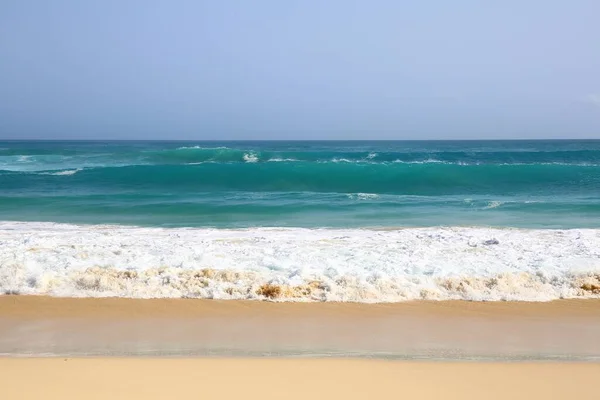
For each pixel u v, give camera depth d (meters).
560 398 4.65
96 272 8.17
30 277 8.05
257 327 6.61
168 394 4.62
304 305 7.38
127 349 5.89
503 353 5.84
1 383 4.82
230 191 22.11
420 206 17.28
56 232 12.09
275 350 5.89
